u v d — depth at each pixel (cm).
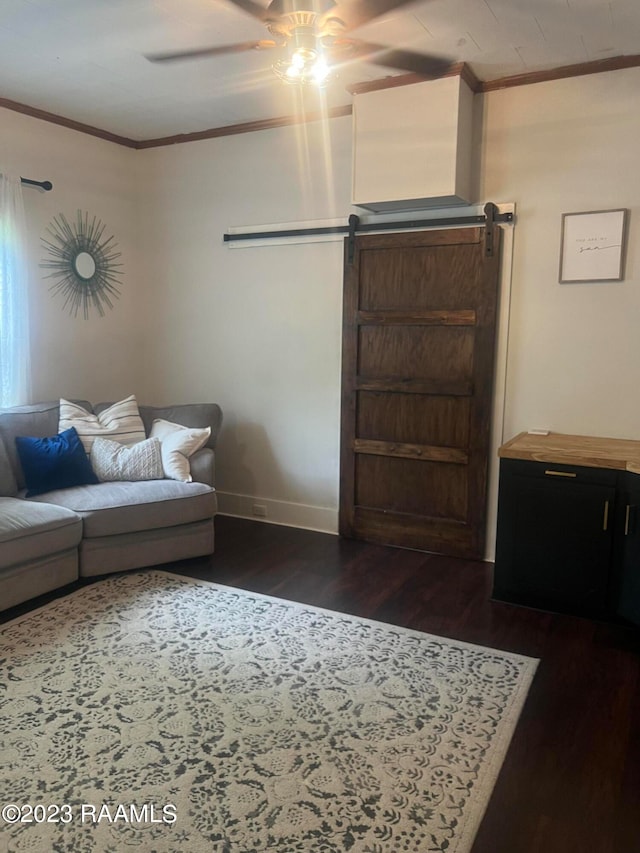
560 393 356
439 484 393
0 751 205
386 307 396
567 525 307
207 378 475
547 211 349
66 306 436
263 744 211
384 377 400
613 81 326
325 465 434
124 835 173
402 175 350
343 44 241
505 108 352
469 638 287
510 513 320
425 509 398
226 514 476
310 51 234
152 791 189
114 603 316
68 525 319
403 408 398
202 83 354
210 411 427
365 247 397
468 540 387
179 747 209
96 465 376
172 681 247
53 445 365
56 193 421
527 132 348
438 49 308
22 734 213
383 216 393
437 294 379
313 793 190
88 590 330
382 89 350
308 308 427
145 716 225
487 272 362
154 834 174
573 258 344
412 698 239
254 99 379
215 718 225
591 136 334
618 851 172
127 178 473
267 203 432
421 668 260
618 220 332
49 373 429
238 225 445
